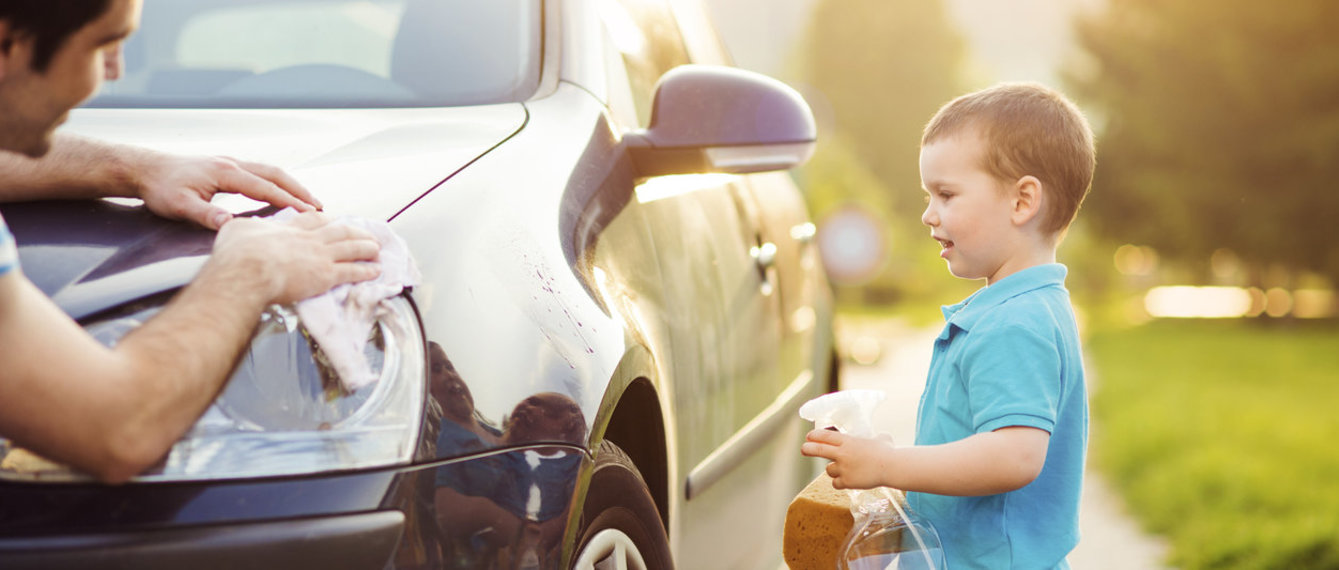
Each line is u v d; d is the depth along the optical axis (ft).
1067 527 5.85
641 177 7.82
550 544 5.13
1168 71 79.97
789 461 10.66
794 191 12.28
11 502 4.37
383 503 4.70
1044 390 5.57
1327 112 76.23
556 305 5.71
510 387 5.20
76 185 5.37
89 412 4.12
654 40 9.95
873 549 5.85
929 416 6.04
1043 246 6.01
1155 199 80.69
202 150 6.16
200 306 4.53
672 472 7.09
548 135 6.93
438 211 5.63
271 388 4.69
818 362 11.81
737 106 8.04
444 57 7.88
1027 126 5.85
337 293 4.90
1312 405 29.48
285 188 5.55
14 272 3.97
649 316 6.90
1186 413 26.55
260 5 8.35
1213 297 126.31
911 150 189.98
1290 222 77.20
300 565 4.52
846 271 122.42
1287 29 76.33
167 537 4.40
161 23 8.23
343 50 8.02
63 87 4.13
